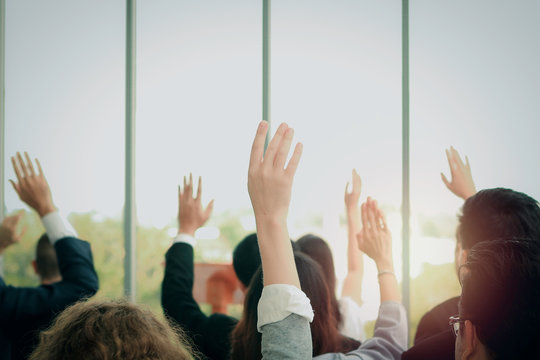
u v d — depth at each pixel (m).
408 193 2.71
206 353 1.71
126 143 3.01
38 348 0.68
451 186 2.63
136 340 0.65
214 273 2.92
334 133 2.82
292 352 0.75
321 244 2.00
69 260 1.72
